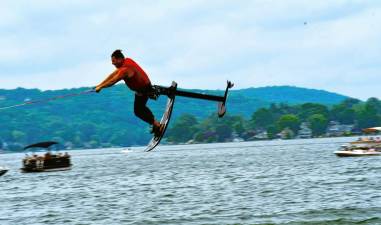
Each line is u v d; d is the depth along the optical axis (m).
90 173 119.12
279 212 53.19
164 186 81.25
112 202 65.69
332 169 96.25
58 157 130.50
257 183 78.88
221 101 28.39
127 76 27.25
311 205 55.81
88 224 52.53
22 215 59.25
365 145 145.50
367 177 78.12
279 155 164.25
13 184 98.94
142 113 27.75
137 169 128.50
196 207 58.66
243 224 49.09
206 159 165.00
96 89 27.16
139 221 52.75
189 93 28.14
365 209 52.28
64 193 78.69
